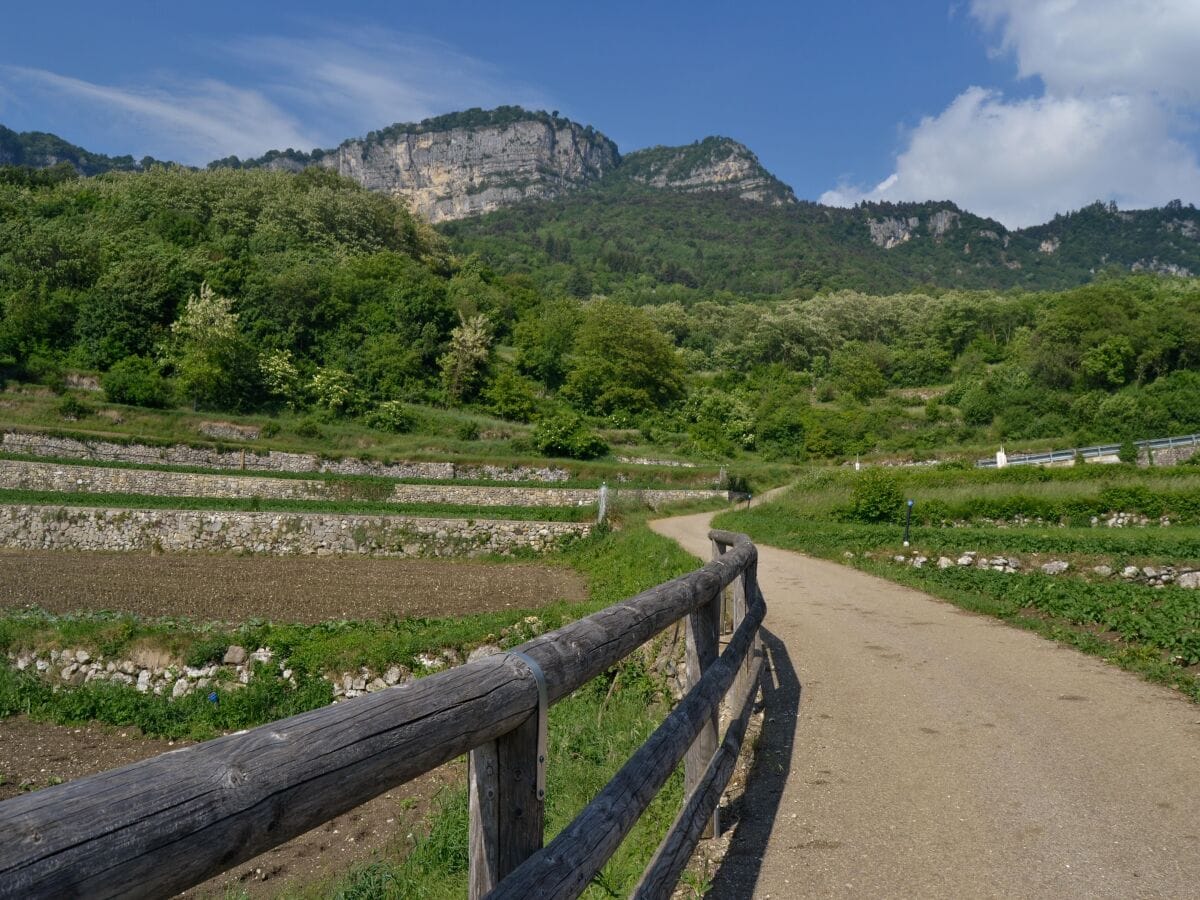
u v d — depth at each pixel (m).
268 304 58.50
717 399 68.44
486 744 2.31
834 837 4.82
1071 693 7.95
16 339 48.31
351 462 41.78
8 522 28.52
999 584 14.66
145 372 49.28
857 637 10.91
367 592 20.28
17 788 9.74
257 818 1.41
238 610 17.55
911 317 105.19
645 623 3.51
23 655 13.21
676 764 3.65
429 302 63.41
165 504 32.47
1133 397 62.56
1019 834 4.73
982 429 65.06
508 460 44.53
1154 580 17.80
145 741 11.48
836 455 62.91
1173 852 4.46
